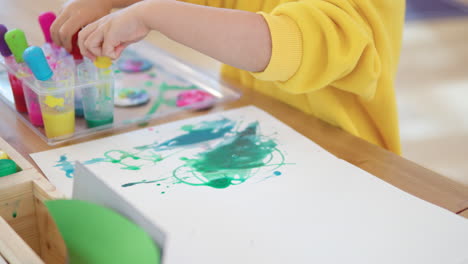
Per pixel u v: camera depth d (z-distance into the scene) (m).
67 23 0.65
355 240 0.41
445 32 2.65
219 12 0.59
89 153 0.54
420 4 3.02
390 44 0.74
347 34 0.60
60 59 0.64
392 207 0.46
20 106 0.64
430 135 1.68
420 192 0.49
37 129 0.60
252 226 0.42
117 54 0.60
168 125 0.62
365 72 0.63
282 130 0.61
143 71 0.81
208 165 0.52
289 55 0.59
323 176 0.51
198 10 0.58
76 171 0.34
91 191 0.33
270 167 0.52
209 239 0.41
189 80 0.77
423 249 0.40
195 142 0.57
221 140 0.58
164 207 0.45
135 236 0.28
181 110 0.66
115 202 0.30
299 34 0.60
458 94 1.98
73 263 0.34
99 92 0.59
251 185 0.49
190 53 1.15
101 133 0.59
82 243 0.31
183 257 0.38
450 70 2.21
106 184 0.31
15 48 0.59
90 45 0.59
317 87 0.62
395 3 0.71
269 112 0.66
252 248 0.40
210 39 0.58
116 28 0.58
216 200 0.46
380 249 0.40
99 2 0.69
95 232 0.30
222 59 0.60
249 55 0.59
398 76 2.11
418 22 2.76
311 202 0.46
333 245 0.40
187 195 0.47
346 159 0.55
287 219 0.44
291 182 0.49
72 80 0.57
